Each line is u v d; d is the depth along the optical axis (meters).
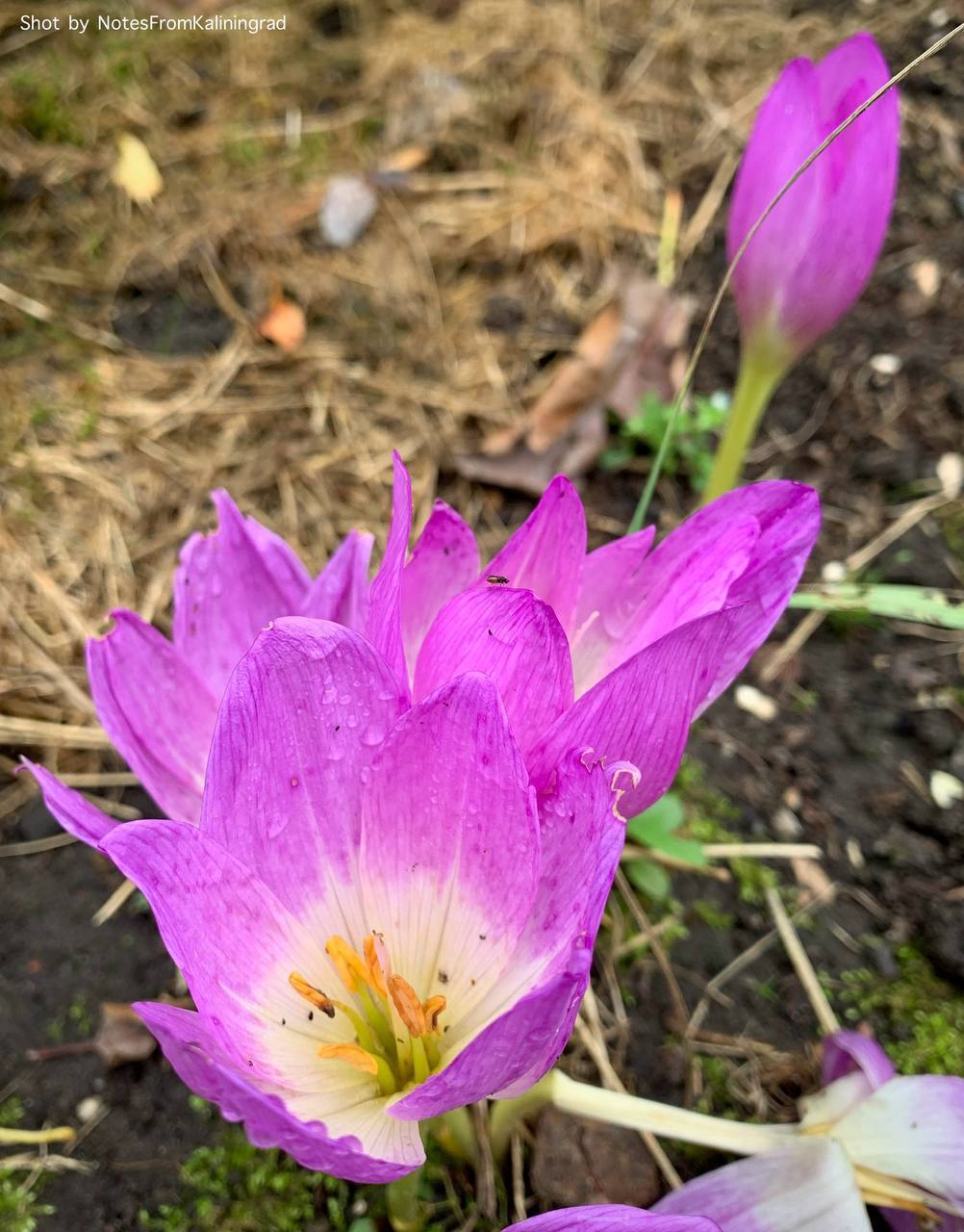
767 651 0.28
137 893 0.22
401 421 0.31
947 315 0.33
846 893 0.23
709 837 0.24
